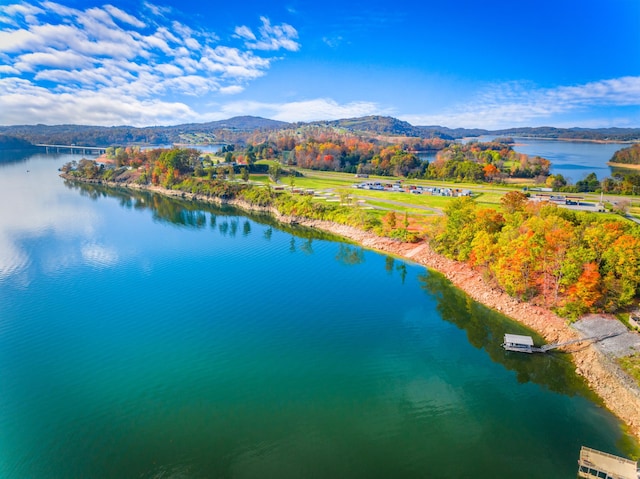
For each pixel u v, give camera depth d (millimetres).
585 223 102000
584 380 60344
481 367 65062
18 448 48688
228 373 63312
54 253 122312
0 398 57531
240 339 73812
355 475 44344
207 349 70375
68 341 72688
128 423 52688
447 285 99312
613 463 43375
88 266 111625
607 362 60719
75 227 154375
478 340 73500
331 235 150875
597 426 51062
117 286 98000
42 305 86938
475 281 97250
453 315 83500
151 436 50406
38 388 59812
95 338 73688
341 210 167250
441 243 115438
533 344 70625
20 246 128500
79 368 64625
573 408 54625
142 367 64938
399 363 66375
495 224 107438
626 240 75188
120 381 61406
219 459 46750
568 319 73500
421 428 51531
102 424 52531
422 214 159000
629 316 71125
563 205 163875
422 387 60031
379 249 129500
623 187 199500
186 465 45844
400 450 47844
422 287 98438
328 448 48375
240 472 44719
